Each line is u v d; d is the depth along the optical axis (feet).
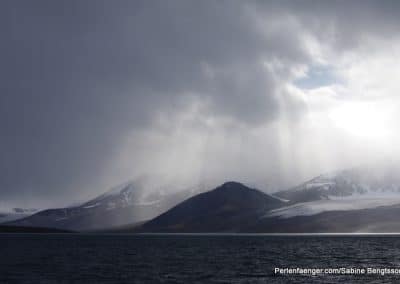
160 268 497.05
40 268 496.23
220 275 433.48
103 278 414.21
